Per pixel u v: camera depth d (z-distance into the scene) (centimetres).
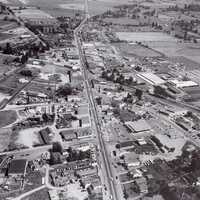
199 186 17500
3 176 16950
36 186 16388
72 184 16788
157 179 17700
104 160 19000
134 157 19388
